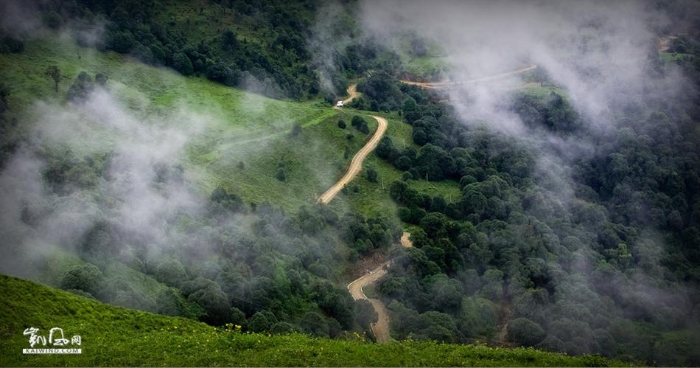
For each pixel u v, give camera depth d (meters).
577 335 113.19
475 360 59.66
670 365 114.31
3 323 56.53
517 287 130.62
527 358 61.38
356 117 188.00
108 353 55.03
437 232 147.12
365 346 61.28
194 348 57.59
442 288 122.50
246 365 54.59
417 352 60.44
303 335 66.81
